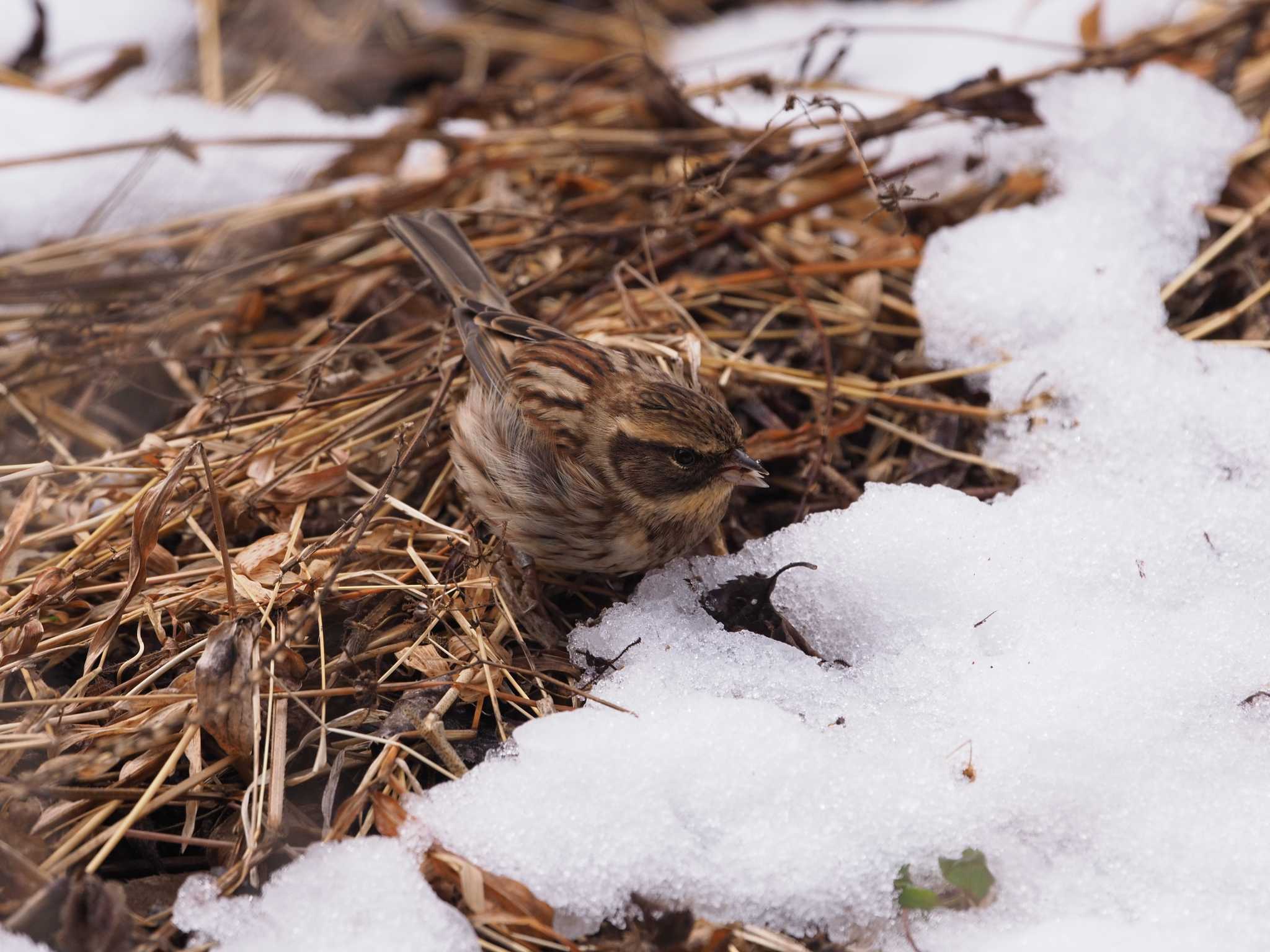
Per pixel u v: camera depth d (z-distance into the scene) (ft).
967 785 15.46
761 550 19.02
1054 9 29.60
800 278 24.14
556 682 16.74
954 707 16.47
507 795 15.25
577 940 14.60
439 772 16.47
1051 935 14.19
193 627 18.26
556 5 35.99
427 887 14.47
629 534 18.88
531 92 27.76
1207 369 20.89
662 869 14.71
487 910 14.37
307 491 19.89
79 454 22.12
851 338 23.13
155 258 25.35
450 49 33.65
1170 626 17.35
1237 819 15.10
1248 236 23.06
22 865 14.60
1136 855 14.94
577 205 25.71
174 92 29.48
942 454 21.20
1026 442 21.04
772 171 26.03
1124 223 23.30
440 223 22.66
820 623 18.29
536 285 23.63
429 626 17.90
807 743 15.71
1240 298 22.66
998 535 18.76
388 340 23.40
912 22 31.32
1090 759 15.67
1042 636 17.31
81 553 18.78
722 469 18.48
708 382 20.86
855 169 25.54
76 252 24.68
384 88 32.30
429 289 23.85
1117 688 16.40
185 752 16.29
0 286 23.27
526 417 18.92
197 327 23.80
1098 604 17.80
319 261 25.36
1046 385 21.35
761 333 22.98
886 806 15.23
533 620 18.74
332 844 14.88
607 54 33.60
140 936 14.24
